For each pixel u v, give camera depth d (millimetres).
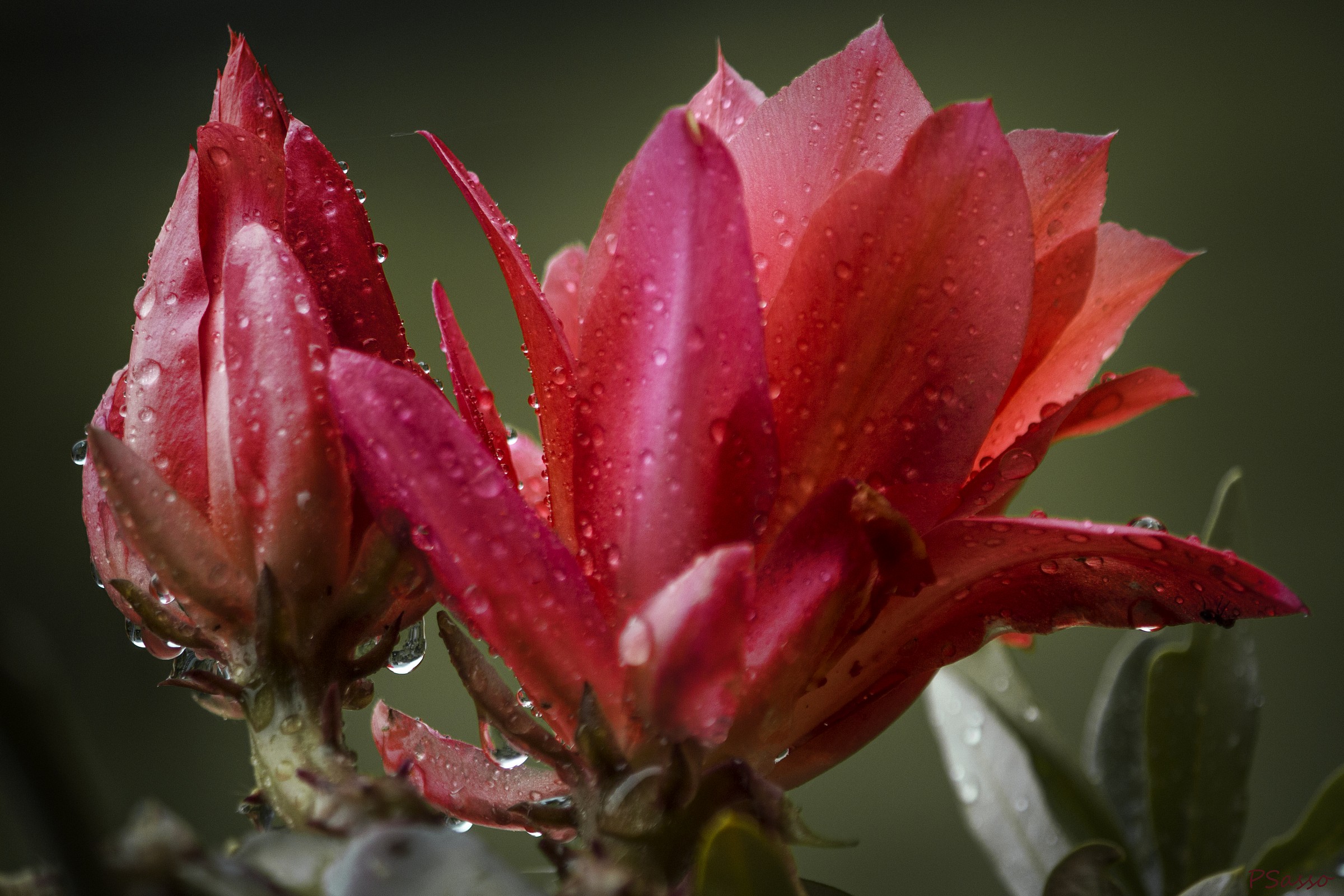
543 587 367
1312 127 1330
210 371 385
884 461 376
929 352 375
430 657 973
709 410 370
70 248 1444
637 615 363
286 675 384
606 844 367
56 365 1382
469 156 1423
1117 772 467
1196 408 1243
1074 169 391
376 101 1452
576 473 376
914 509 376
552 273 424
